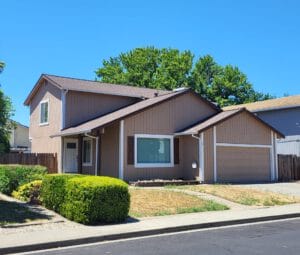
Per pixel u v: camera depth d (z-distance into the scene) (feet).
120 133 81.87
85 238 38.01
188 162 88.53
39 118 105.19
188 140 88.94
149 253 32.81
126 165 81.87
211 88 192.65
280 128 127.85
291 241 37.37
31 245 35.19
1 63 51.55
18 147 174.50
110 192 45.68
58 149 96.84
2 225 42.42
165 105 88.12
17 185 62.13
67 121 95.30
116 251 33.96
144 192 64.13
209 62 197.57
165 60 188.55
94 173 88.89
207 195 66.39
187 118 91.09
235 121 91.40
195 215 51.39
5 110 53.36
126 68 191.52
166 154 87.40
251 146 93.35
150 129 85.61
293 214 53.88
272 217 51.75
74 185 46.21
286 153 118.11
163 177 86.48
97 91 97.66
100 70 192.75
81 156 90.07
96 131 81.00
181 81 188.24
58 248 36.01
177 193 64.64
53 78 100.32
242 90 197.26
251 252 32.94
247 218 49.47
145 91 108.06
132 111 83.61
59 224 44.24
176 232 43.19
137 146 83.61
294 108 124.67
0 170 65.87
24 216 46.88
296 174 102.12
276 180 95.86
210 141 87.35
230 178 89.45
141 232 41.32
